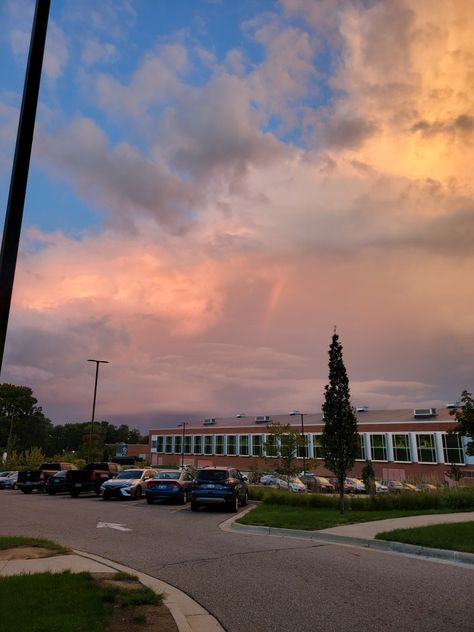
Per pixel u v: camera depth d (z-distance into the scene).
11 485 39.53
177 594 7.18
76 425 162.00
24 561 8.58
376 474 70.75
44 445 127.00
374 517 15.38
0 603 5.73
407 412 75.88
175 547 11.06
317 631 5.75
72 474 28.23
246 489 22.12
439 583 7.92
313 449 78.50
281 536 13.02
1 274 5.37
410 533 11.57
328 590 7.47
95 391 52.69
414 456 67.62
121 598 6.34
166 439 110.88
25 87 5.87
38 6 6.09
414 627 5.88
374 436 72.50
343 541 11.94
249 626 5.89
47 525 14.66
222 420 106.38
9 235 5.49
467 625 5.95
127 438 183.50
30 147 5.79
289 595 7.19
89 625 5.19
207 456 98.94
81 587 6.60
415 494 18.75
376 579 8.17
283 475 46.09
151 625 5.54
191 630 5.44
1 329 5.25
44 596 6.07
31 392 113.38
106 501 24.12
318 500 19.17
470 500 18.44
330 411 17.23
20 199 5.62
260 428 89.75
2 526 14.39
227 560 9.63
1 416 108.50
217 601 6.88
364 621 6.09
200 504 19.52
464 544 10.30
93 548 10.80
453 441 64.56
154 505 21.86
